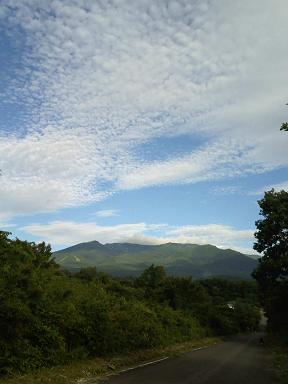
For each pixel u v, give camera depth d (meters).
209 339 45.66
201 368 19.36
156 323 29.38
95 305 19.52
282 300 41.19
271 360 25.97
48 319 16.08
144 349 24.69
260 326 116.75
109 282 40.62
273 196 40.81
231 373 18.16
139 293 42.28
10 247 16.67
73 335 17.59
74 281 24.19
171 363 20.80
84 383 13.26
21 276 15.02
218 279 122.00
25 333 14.63
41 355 14.74
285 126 14.38
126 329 22.92
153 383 14.05
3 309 13.20
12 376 12.84
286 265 38.84
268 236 40.12
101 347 19.00
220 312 61.38
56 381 13.08
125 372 16.59
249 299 112.94
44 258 22.52
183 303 52.94
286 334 41.66
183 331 39.00
